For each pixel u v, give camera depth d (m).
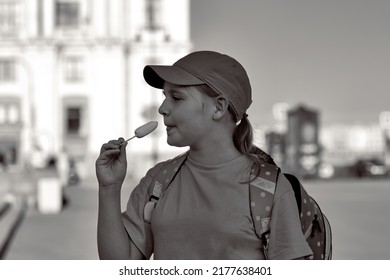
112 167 4.30
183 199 4.23
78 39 85.81
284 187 4.14
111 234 4.30
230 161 4.19
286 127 78.00
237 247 4.11
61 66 86.06
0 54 85.69
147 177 4.49
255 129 4.42
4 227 26.84
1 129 84.31
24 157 84.06
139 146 83.19
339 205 40.06
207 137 4.19
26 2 85.81
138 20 86.12
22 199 41.09
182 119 4.17
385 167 87.56
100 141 85.44
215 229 4.11
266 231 4.09
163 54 86.19
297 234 4.08
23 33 85.94
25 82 85.69
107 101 85.50
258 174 4.15
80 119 85.75
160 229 4.25
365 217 31.92
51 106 85.50
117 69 85.56
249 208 4.09
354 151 101.69
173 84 4.19
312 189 59.16
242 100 4.20
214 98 4.16
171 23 86.12
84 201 45.38
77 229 26.73
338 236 23.53
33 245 21.20
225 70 4.16
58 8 86.19
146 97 86.12
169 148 82.25
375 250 19.45
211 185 4.17
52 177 42.38
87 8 86.12
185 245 4.18
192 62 4.18
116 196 4.33
